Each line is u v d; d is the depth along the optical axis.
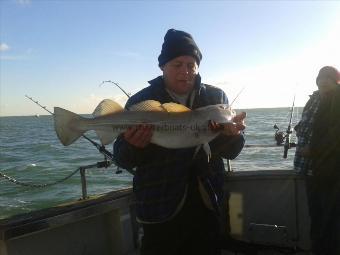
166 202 1.21
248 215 1.96
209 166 1.26
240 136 1.27
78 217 1.52
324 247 1.67
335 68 1.67
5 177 2.21
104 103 1.23
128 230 1.82
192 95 1.30
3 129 35.91
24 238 1.48
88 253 1.71
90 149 13.77
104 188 6.45
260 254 1.84
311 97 1.80
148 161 1.23
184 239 1.26
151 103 1.20
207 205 1.25
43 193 6.46
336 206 1.62
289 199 1.92
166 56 1.25
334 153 1.59
